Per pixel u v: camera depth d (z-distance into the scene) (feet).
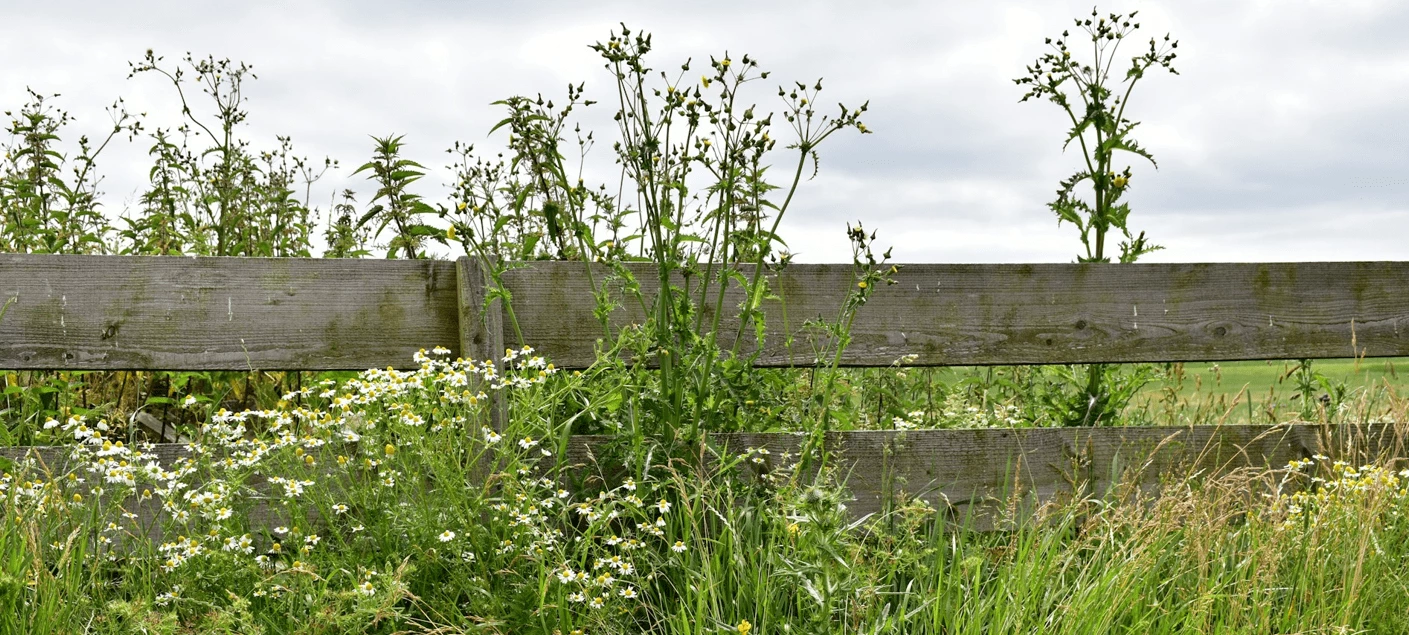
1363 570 9.96
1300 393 14.83
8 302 10.94
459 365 11.22
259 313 11.47
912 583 9.73
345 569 9.03
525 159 13.20
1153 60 13.43
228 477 10.10
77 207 17.17
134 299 11.22
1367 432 12.75
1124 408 14.69
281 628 8.98
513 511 9.59
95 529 9.73
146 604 8.24
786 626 8.65
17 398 12.77
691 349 10.93
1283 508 10.99
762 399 11.57
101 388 14.32
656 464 10.71
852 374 15.20
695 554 9.85
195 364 11.33
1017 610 8.68
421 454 9.52
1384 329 13.44
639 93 10.62
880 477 12.25
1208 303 13.16
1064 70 13.70
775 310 12.37
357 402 10.12
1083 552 10.82
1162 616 9.30
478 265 11.51
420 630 9.08
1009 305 12.86
